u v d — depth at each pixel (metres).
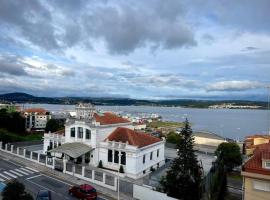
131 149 51.00
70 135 60.16
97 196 39.78
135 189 39.59
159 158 60.66
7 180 45.19
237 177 59.06
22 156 60.81
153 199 37.53
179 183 39.12
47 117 146.50
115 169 53.03
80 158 57.88
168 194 39.34
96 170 52.97
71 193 39.53
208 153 74.75
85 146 56.62
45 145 66.00
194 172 40.34
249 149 63.06
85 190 37.62
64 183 44.88
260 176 31.80
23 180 45.50
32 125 140.75
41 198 35.19
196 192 39.19
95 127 55.88
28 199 29.30
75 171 50.16
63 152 53.19
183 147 41.00
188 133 41.94
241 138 179.62
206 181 43.69
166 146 82.88
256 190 32.28
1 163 55.88
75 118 61.03
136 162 50.84
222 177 50.66
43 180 46.00
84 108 82.44
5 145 67.44
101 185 44.22
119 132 56.91
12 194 28.66
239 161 63.62
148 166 55.44
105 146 54.75
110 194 40.69
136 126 163.62
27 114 139.50
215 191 44.81
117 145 53.00
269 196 31.56
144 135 59.69
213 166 52.56
